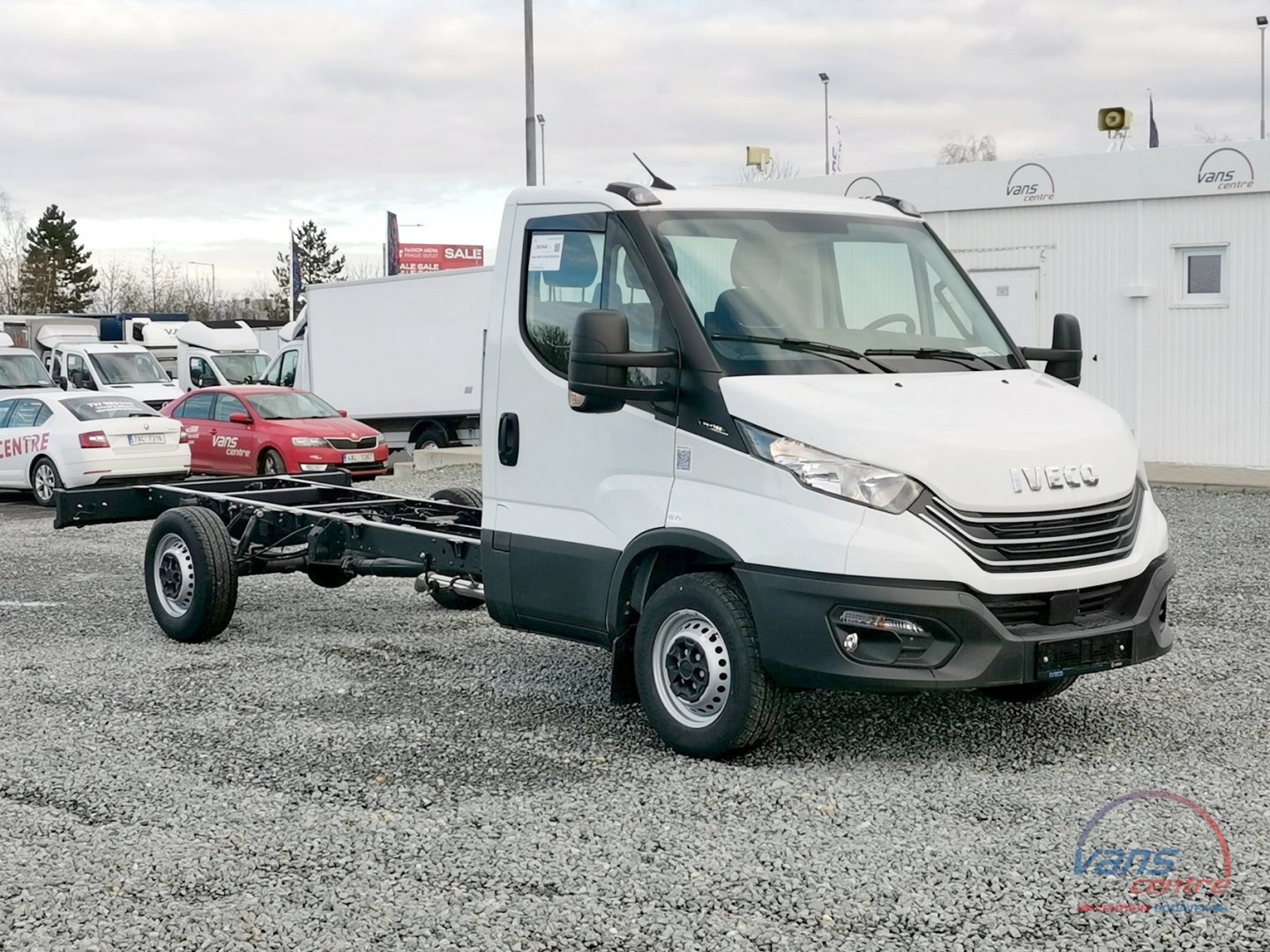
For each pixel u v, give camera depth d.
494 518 6.96
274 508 9.12
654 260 6.17
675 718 6.13
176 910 4.49
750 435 5.75
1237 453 17.30
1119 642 5.77
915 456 5.50
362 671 7.97
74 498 9.57
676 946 4.16
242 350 33.28
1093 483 5.79
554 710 7.01
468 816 5.36
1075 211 18.08
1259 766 5.82
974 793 5.54
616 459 6.30
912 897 4.49
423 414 24.50
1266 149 16.66
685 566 6.31
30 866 4.91
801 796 5.54
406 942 4.22
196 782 5.86
